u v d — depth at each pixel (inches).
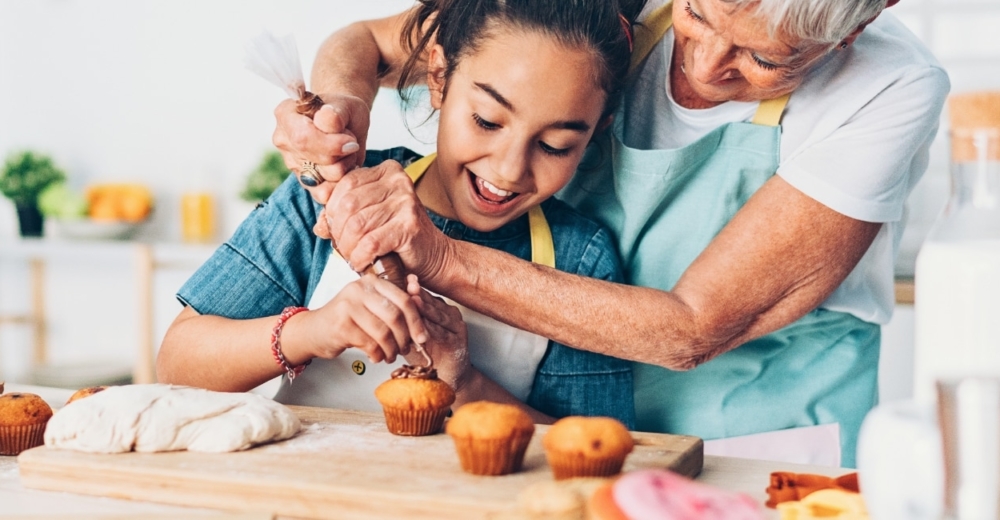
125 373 145.4
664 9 55.2
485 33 46.1
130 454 38.8
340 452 39.5
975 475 25.3
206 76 150.3
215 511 35.9
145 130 154.0
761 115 53.2
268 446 40.4
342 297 45.7
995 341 27.0
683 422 59.3
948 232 28.8
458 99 47.4
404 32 57.6
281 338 48.8
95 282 159.3
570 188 59.2
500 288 47.0
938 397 26.1
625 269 58.6
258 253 55.5
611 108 53.0
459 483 35.2
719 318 48.1
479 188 49.9
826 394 59.4
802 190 48.0
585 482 31.3
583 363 54.3
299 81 43.6
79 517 34.2
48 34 156.6
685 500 27.0
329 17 142.6
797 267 48.4
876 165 48.4
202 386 51.5
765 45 42.2
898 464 26.1
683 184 55.8
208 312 54.6
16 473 40.4
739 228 48.7
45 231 145.4
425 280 47.6
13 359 163.0
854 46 52.5
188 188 152.3
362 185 45.6
